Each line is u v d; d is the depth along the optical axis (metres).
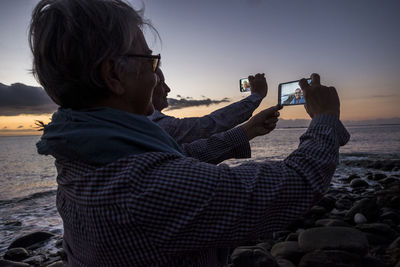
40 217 7.01
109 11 0.64
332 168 0.65
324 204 6.15
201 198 0.55
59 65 0.64
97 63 0.63
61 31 0.63
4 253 4.66
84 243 0.63
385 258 3.29
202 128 1.37
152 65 0.73
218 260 0.78
